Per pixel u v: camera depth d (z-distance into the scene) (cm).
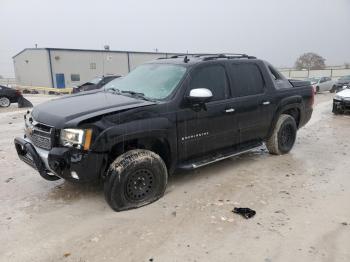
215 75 517
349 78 2753
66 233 375
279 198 463
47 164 412
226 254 335
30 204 447
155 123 429
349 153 696
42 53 4025
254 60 594
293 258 329
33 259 329
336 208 434
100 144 389
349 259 327
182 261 324
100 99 463
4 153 696
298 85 687
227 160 633
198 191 486
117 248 346
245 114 552
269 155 668
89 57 4278
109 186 409
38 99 2597
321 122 1098
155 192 446
